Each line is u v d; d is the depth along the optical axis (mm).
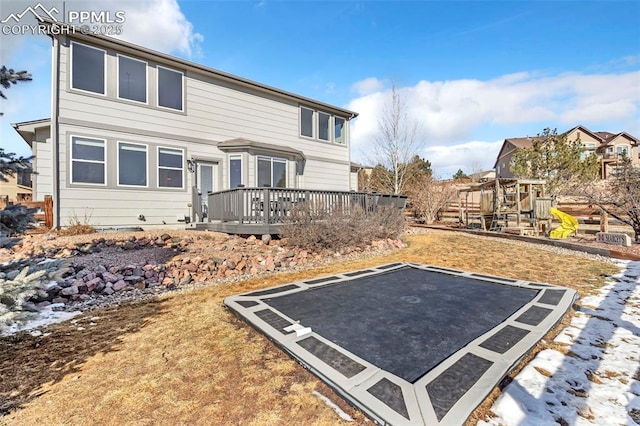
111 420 1951
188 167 10508
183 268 5465
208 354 2770
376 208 9375
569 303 3777
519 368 2455
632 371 2398
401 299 4109
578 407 1999
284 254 6699
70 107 8469
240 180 11172
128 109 9367
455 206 16984
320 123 14359
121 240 6941
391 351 2643
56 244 6355
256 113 12148
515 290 4457
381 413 1853
